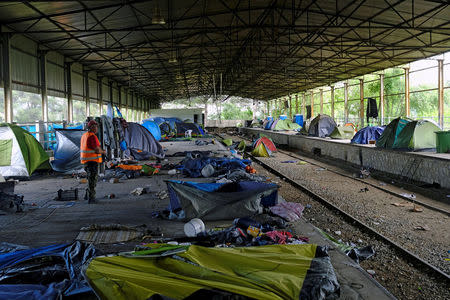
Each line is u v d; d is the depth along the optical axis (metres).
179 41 20.27
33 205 6.79
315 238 5.04
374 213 7.98
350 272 3.81
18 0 10.60
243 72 32.28
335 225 7.09
